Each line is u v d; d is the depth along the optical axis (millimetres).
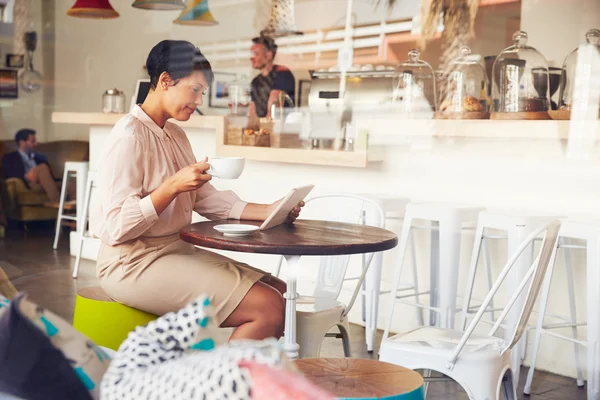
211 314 992
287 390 829
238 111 5184
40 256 5109
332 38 5867
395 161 3766
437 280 3605
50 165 6145
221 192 2631
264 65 6074
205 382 860
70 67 6844
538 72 3455
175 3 6344
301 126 4180
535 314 3229
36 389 1020
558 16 3801
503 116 3418
